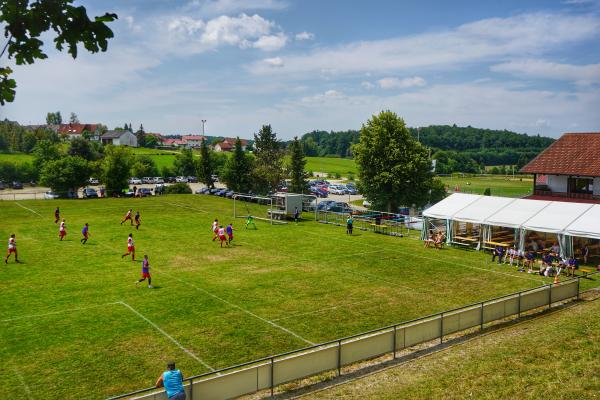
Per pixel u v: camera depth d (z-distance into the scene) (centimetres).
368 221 4675
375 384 1445
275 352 1750
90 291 2438
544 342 1722
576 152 4388
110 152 7206
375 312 2203
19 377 1527
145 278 2569
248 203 6219
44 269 2847
